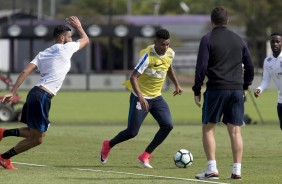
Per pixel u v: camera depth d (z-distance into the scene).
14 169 33.41
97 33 128.88
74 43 33.00
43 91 32.41
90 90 127.38
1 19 174.00
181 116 75.06
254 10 164.88
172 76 36.69
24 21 164.38
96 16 185.88
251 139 49.97
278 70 41.09
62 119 71.00
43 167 34.69
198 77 29.95
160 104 35.75
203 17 184.12
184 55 160.50
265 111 82.50
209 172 30.47
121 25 129.25
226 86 30.17
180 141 48.16
